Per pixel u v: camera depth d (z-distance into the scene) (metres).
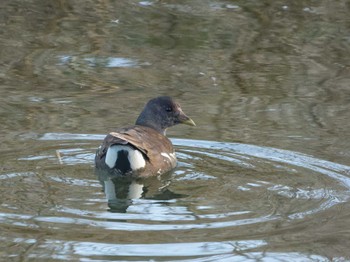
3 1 22.80
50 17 21.97
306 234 11.39
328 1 23.08
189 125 16.30
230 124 16.19
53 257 10.60
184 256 10.69
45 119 16.19
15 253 10.69
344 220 11.84
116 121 16.17
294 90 18.08
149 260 10.55
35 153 14.41
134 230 11.36
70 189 12.86
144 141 13.99
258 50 20.33
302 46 20.55
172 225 11.55
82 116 16.41
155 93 17.80
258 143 15.21
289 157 14.51
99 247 10.84
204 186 13.19
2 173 13.41
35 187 12.84
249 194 12.81
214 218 11.84
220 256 10.71
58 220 11.61
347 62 19.64
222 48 20.42
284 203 12.45
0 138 15.12
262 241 11.15
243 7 22.67
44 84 18.19
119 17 22.05
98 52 20.06
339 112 16.81
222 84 18.41
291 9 22.56
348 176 13.66
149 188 13.35
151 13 22.27
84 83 18.30
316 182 13.37
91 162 14.17
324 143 15.20
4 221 11.58
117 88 18.08
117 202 12.39
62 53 19.92
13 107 16.83
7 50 19.95
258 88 18.19
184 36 21.02
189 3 22.95
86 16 22.06
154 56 19.89
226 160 14.48
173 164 14.18
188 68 19.27
